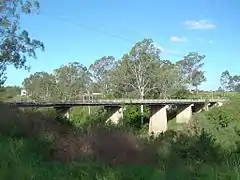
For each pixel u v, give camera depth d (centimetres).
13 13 4212
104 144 1217
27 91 10738
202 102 8644
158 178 863
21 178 793
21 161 934
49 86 10338
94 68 11162
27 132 1400
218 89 13888
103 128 1439
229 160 1147
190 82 11206
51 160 1132
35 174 835
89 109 7231
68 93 10294
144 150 1200
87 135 1324
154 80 9425
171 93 9631
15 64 4216
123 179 862
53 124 1658
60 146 1243
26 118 1538
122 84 9506
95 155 1166
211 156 1269
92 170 945
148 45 9288
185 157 1247
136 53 9281
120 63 9606
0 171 792
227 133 2852
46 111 2123
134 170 943
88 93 10944
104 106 7175
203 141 1347
